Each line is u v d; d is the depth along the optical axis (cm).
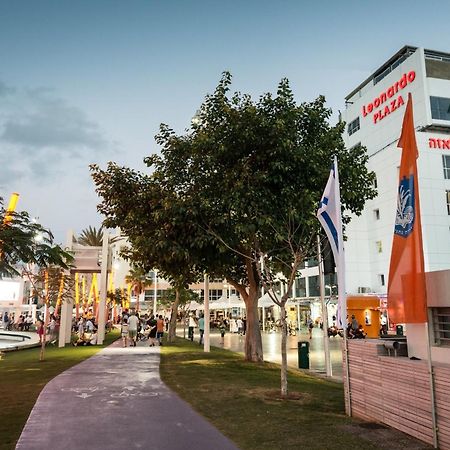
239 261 1831
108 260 2875
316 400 1001
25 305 5359
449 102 4519
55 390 1070
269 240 1401
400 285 766
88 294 5653
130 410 872
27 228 1500
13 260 1479
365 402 827
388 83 4969
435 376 661
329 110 1470
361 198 1627
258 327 1783
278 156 1309
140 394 1030
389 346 809
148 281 5881
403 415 726
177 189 1548
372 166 4819
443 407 642
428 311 765
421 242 709
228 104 1409
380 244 4669
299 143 1422
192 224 1359
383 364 782
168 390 1083
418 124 4519
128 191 1628
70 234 2808
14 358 1958
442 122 4428
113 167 1662
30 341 2853
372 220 4791
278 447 655
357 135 5438
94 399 971
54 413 845
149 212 1593
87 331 3069
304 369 1638
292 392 1090
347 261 4766
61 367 1516
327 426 770
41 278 2180
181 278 1891
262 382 1233
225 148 1327
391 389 758
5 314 4916
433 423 654
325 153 1394
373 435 714
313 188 1361
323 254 1536
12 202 1714
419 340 778
